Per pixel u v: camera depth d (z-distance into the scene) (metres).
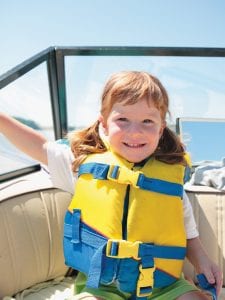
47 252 1.74
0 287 1.60
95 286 1.36
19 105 2.20
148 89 1.42
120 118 1.44
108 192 1.45
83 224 1.47
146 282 1.39
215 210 1.88
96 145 1.57
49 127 2.47
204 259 1.51
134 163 1.50
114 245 1.38
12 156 2.09
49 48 2.31
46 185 1.83
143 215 1.43
